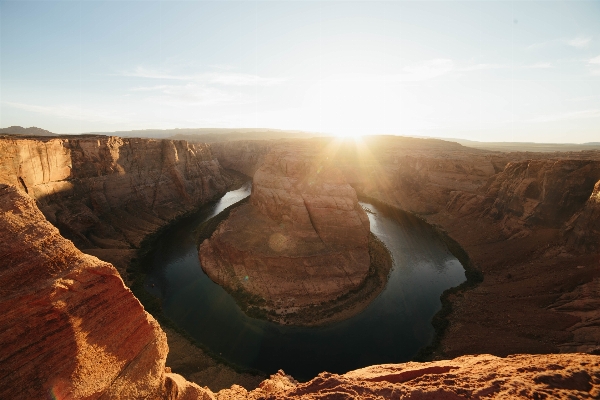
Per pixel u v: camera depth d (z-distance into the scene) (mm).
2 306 7719
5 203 9211
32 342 7973
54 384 7988
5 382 7395
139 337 10320
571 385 9930
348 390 10969
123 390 9367
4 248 8289
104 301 9602
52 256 8930
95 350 9031
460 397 9844
